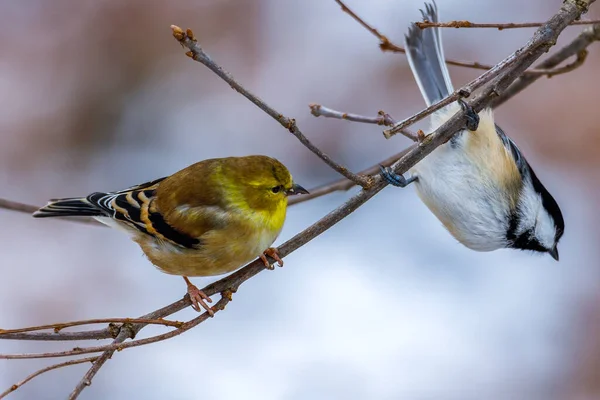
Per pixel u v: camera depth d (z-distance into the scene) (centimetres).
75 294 1191
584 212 1195
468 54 1269
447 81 881
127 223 870
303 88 1298
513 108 1238
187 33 628
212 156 1311
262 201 826
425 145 729
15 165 1257
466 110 719
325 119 1301
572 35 1252
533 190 865
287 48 1309
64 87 1279
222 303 759
